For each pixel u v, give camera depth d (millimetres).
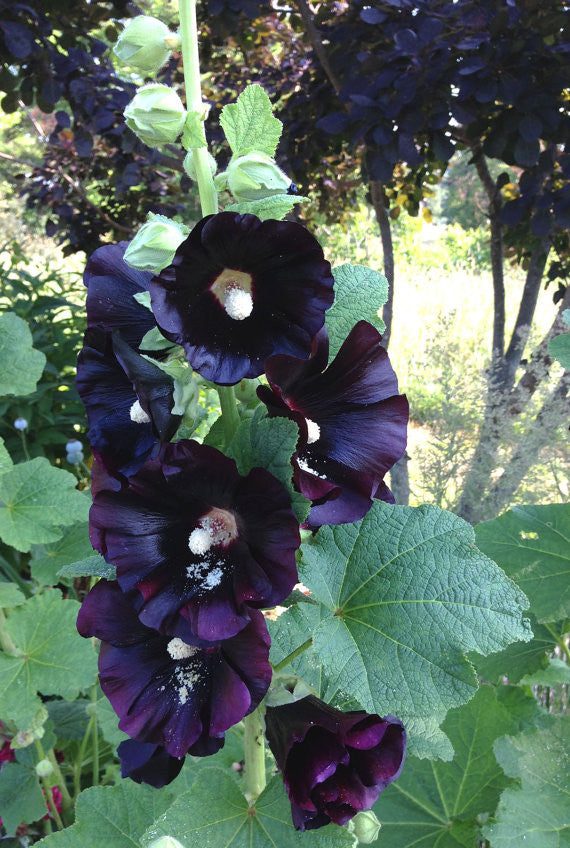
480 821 811
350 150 1477
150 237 349
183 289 336
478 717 761
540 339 1568
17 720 839
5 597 866
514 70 1231
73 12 1633
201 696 371
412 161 1278
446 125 1268
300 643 556
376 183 1687
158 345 363
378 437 384
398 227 5566
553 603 805
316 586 396
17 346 875
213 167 397
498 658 852
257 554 341
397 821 728
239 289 344
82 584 1497
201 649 379
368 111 1275
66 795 996
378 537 406
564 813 680
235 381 349
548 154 1346
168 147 1725
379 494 430
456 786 740
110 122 1564
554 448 1460
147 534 352
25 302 1781
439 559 389
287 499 325
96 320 383
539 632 852
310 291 343
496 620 366
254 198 376
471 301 3820
